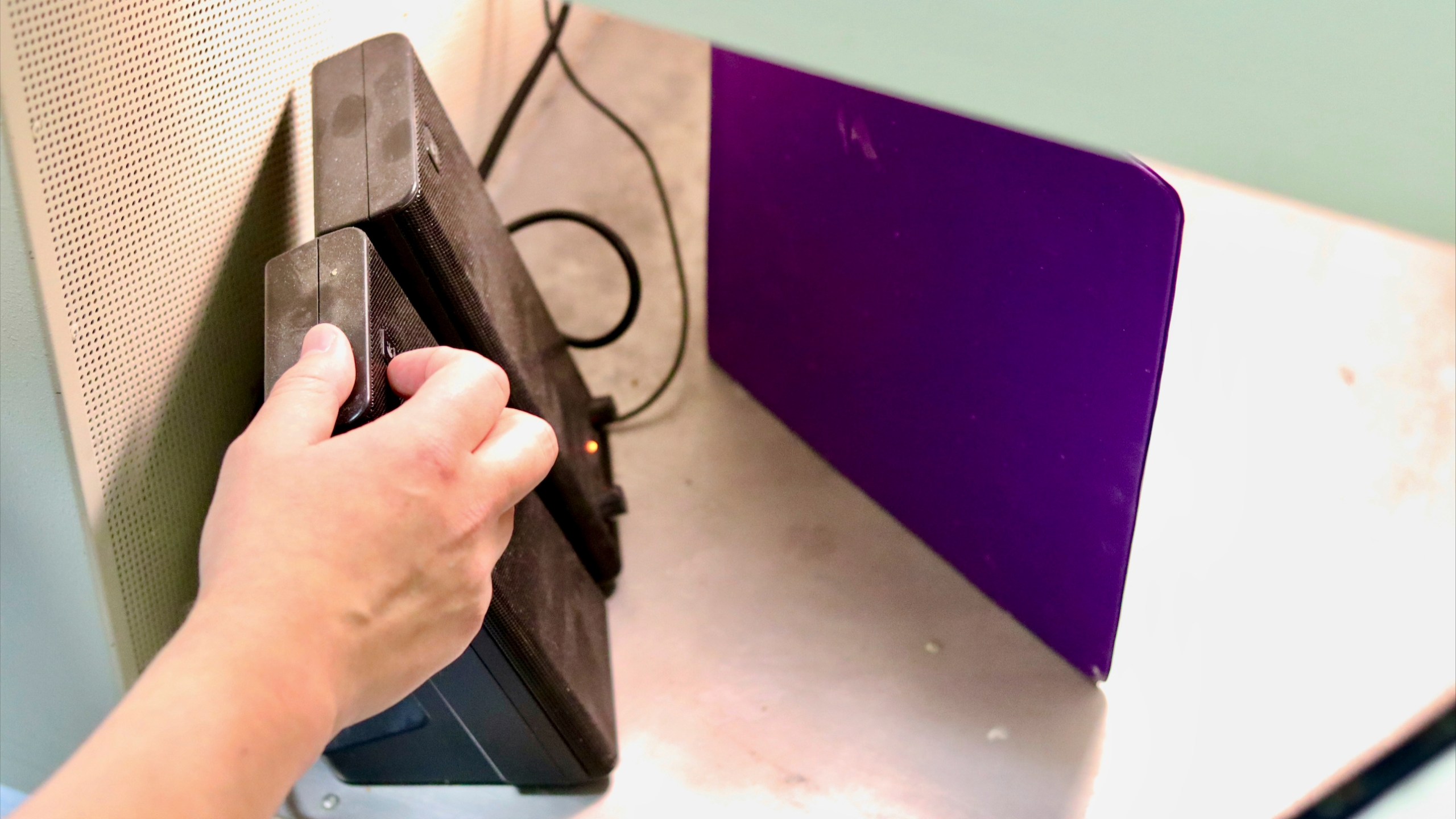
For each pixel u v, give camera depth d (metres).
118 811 0.29
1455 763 0.47
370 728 0.56
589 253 0.92
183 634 0.33
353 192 0.49
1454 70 0.25
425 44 0.70
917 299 0.63
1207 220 0.89
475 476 0.39
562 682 0.53
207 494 0.56
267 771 0.32
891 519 0.75
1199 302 0.83
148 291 0.48
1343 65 0.26
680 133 1.01
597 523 0.65
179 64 0.47
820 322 0.72
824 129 0.64
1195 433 0.75
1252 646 0.63
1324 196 0.28
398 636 0.37
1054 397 0.57
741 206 0.75
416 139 0.50
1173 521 0.70
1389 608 0.65
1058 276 0.54
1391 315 0.82
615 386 0.83
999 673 0.64
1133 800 0.57
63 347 0.43
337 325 0.42
